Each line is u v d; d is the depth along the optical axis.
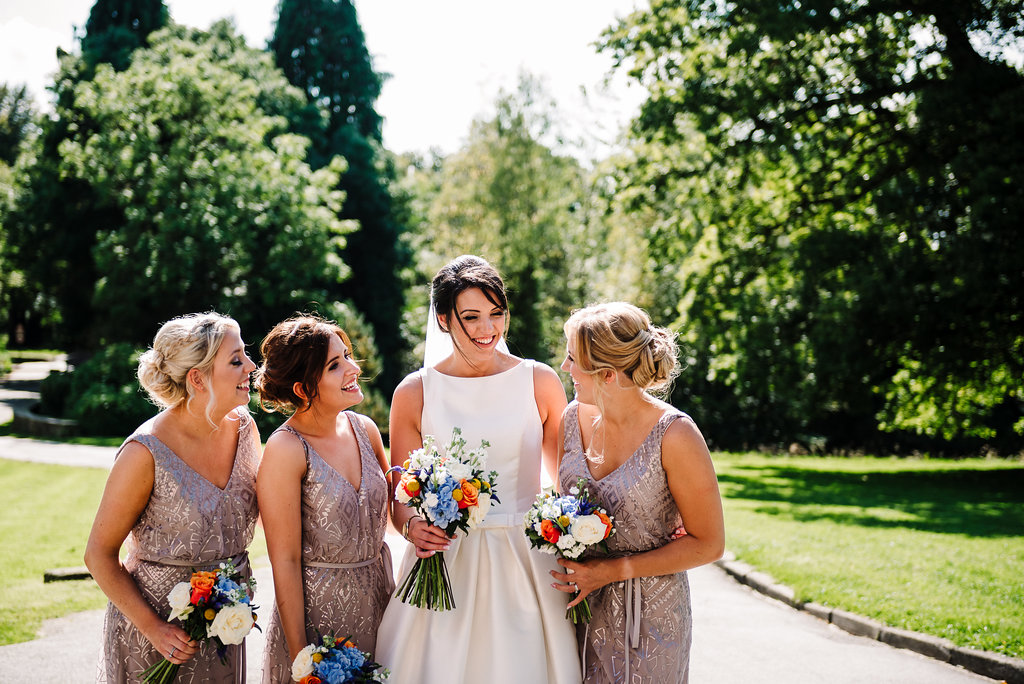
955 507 11.89
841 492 13.91
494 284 3.18
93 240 28.95
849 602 6.22
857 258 15.42
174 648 2.57
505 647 2.92
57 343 35.59
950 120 14.23
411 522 2.84
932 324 14.38
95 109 25.61
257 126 26.58
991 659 4.87
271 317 26.02
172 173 24.69
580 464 2.97
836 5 14.93
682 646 2.84
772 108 16.14
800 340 16.36
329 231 30.52
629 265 27.03
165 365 2.73
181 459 2.77
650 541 2.87
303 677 2.55
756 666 5.07
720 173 17.70
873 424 24.02
